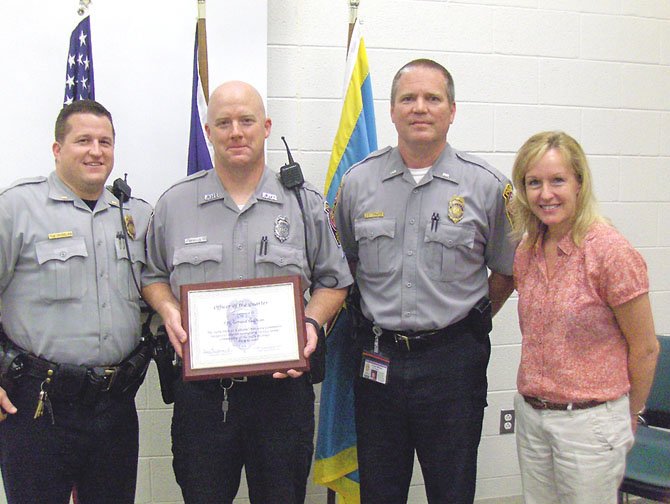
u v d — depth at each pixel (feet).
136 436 6.07
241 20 7.67
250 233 5.77
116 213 5.95
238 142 5.56
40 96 7.34
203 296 5.52
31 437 5.47
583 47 8.81
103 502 5.90
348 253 6.84
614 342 5.31
